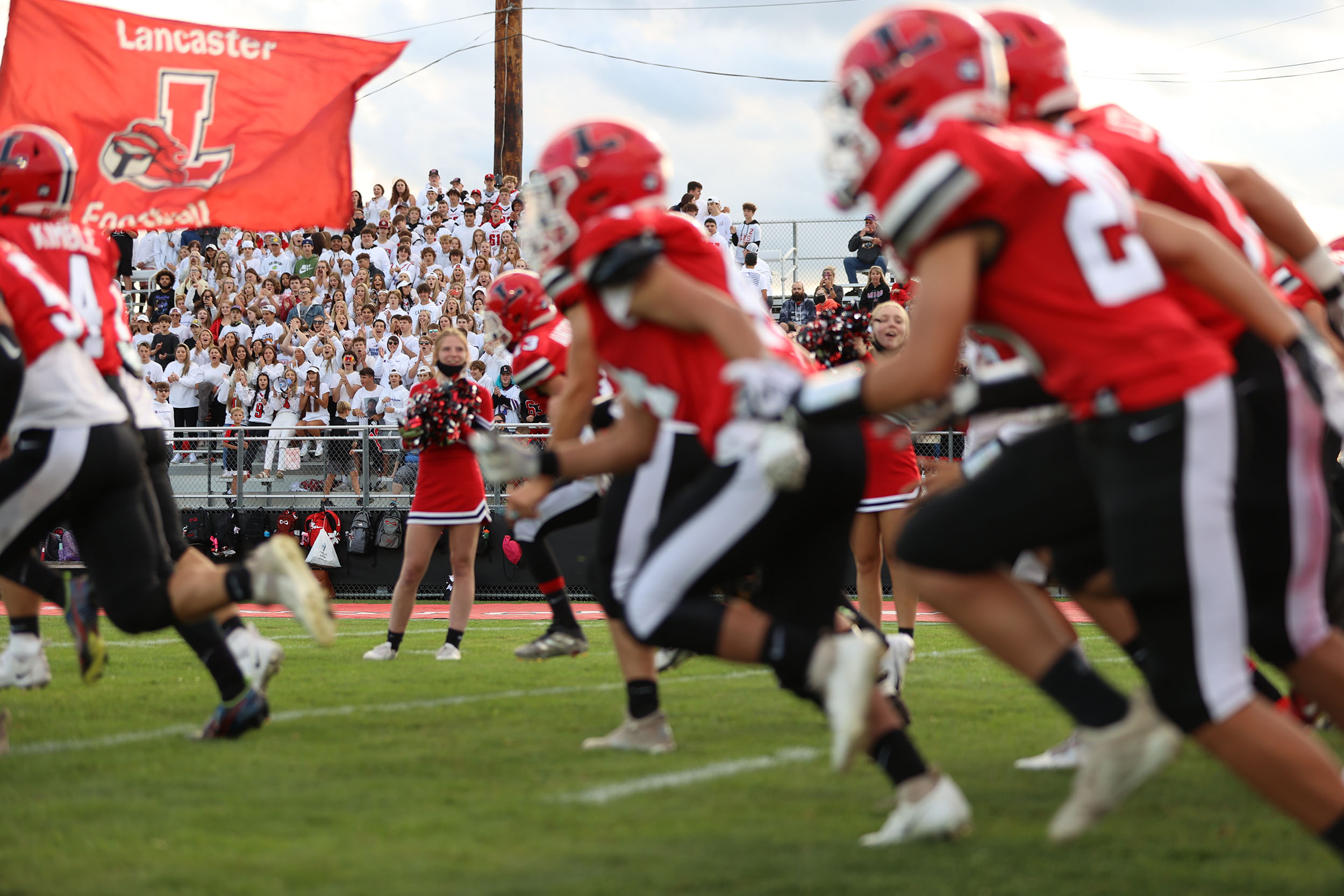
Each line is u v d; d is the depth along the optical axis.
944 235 3.62
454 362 10.35
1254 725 3.64
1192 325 3.72
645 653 6.30
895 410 3.77
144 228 13.60
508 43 32.00
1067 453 4.22
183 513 18.75
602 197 4.80
